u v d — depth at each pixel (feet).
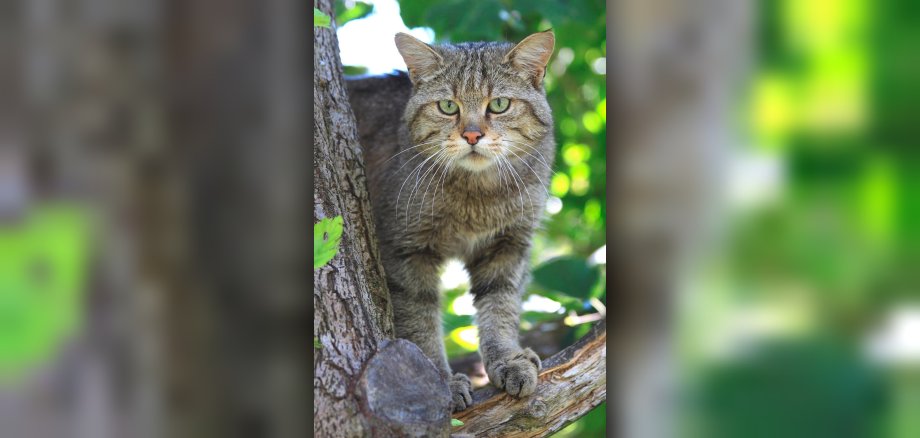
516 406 8.64
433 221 10.60
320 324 6.74
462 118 10.32
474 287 11.19
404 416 6.35
